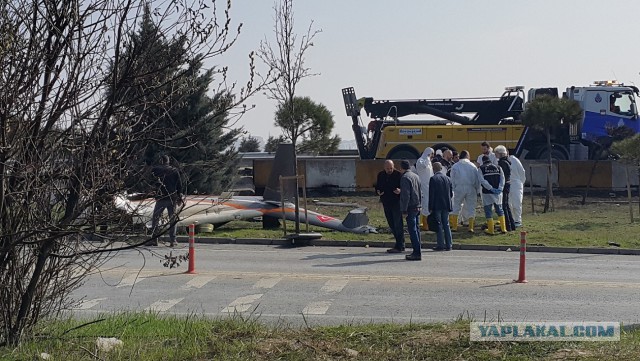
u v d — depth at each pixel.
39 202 6.32
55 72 6.20
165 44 6.40
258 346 6.84
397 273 13.38
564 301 10.91
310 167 30.62
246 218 19.50
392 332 7.51
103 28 6.28
